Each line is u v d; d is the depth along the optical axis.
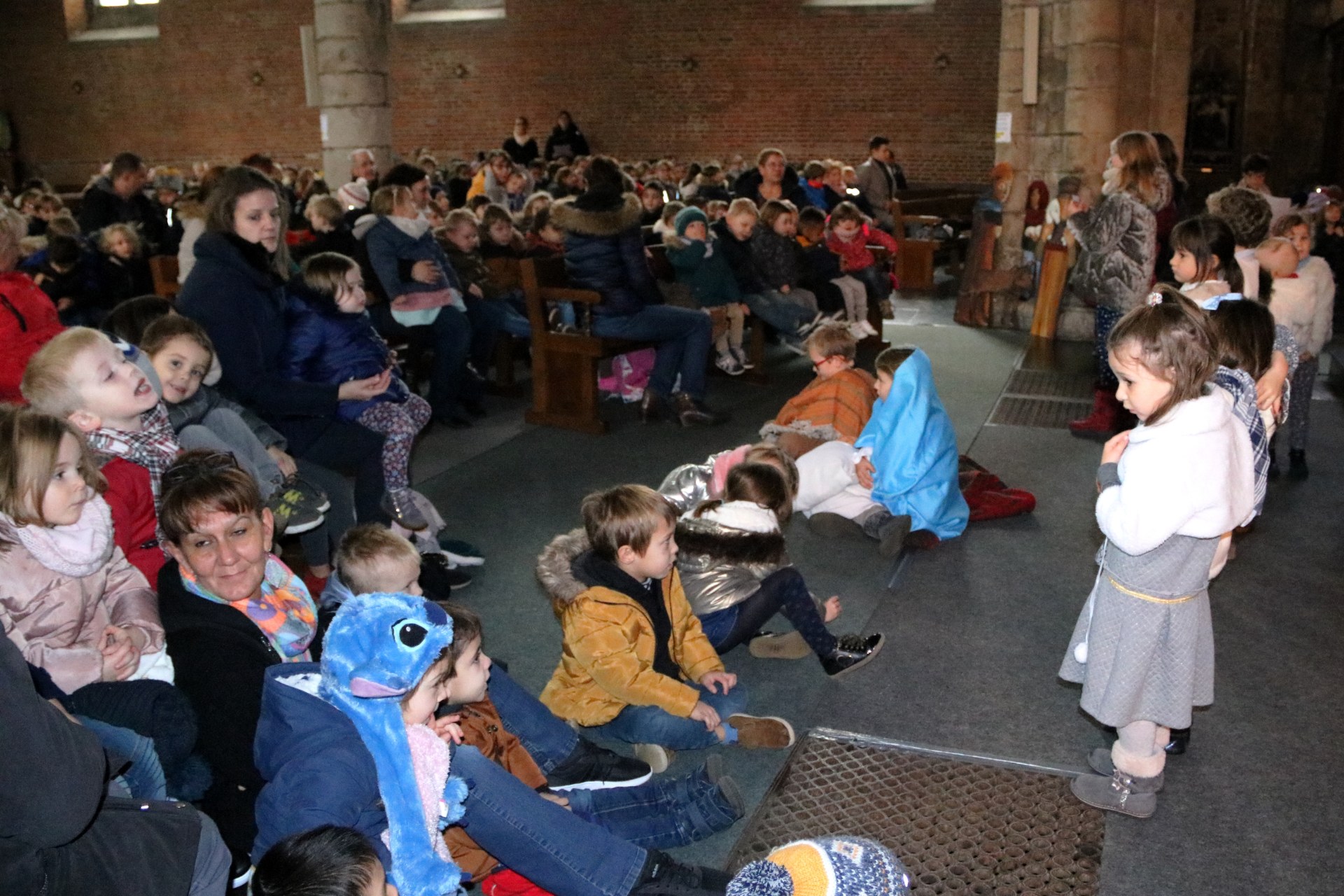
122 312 3.30
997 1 15.27
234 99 19.36
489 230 7.19
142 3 19.81
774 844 2.58
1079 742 3.03
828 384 4.85
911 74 15.95
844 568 4.22
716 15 16.66
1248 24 14.84
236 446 3.23
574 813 2.31
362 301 3.86
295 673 1.91
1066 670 2.85
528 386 7.12
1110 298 5.76
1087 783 2.77
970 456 5.57
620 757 2.66
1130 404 2.43
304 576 3.88
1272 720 3.12
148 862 1.64
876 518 4.42
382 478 3.96
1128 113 8.47
